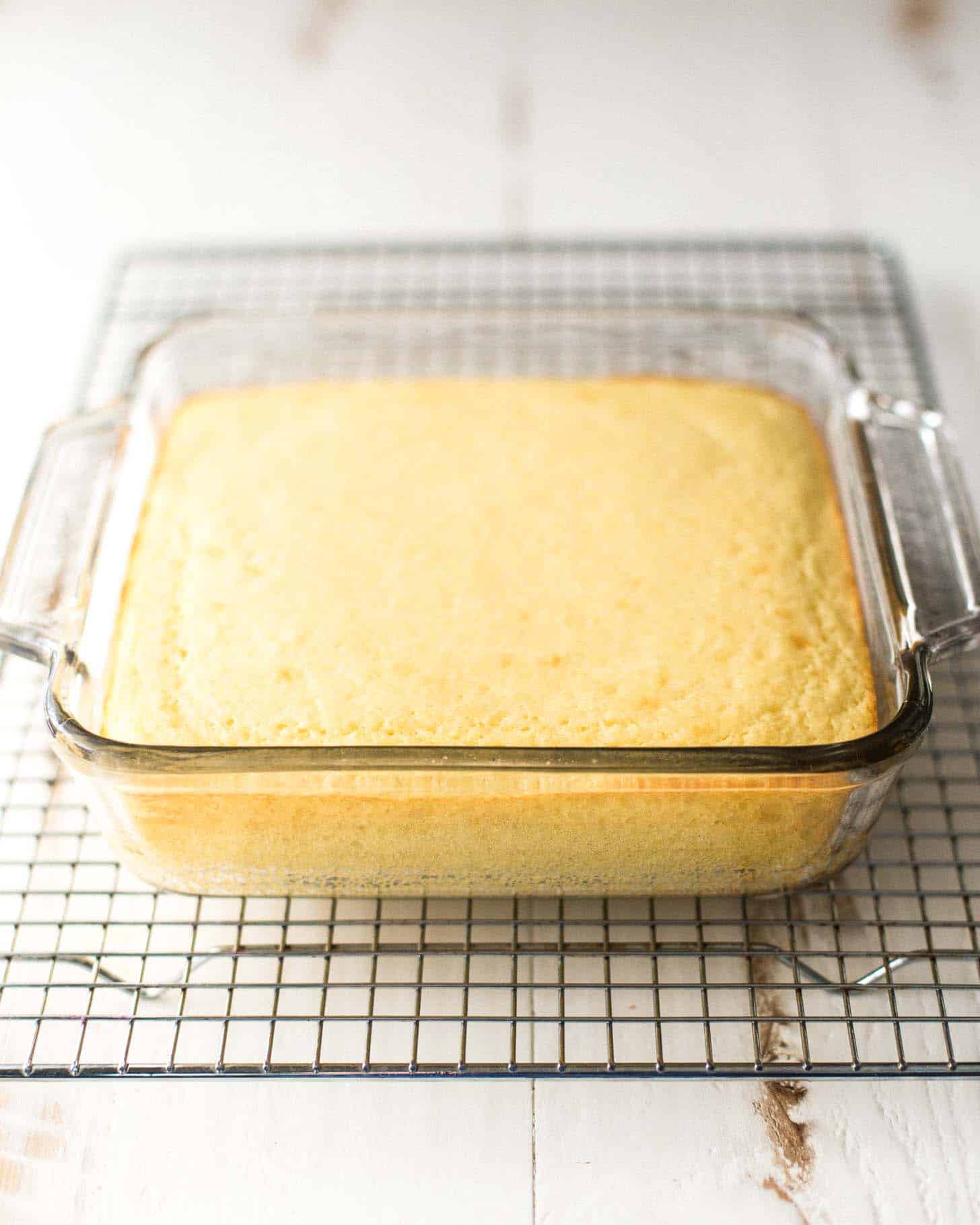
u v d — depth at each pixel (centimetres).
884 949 44
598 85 71
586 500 48
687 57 72
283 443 50
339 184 67
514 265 63
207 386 55
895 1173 40
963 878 45
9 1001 44
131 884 46
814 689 44
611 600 45
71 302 62
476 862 43
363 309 53
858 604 46
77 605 45
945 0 74
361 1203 40
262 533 47
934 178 66
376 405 51
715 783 40
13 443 57
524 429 50
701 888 44
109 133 69
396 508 48
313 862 43
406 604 45
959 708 49
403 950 43
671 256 63
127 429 49
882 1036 43
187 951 44
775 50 72
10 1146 41
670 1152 41
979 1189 40
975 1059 42
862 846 43
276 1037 43
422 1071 40
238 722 43
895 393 58
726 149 68
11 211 66
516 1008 42
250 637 45
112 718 44
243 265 64
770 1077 40
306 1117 42
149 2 76
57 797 48
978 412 58
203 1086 42
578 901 45
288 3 76
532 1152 41
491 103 70
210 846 43
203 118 70
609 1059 41
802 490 49
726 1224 40
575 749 40
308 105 70
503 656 44
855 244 63
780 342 53
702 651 44
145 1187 40
